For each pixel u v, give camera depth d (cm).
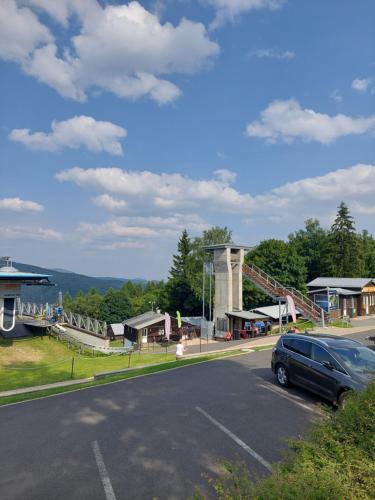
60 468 701
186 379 1420
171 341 3703
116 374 1697
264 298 6012
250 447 780
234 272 3975
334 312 3606
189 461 719
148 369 1675
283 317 4397
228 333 3438
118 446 795
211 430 877
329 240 7206
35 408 1120
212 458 731
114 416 997
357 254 6812
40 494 612
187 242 8250
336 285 4472
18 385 1741
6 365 2400
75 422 959
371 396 575
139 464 711
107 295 10019
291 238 8900
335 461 474
